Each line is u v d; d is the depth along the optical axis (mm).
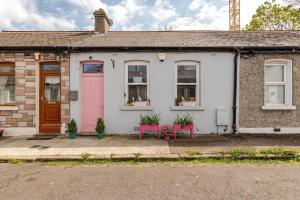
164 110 9719
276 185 4574
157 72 9742
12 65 9852
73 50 9555
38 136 9312
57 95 9969
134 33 11625
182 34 11414
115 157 6359
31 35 11094
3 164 6129
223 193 4234
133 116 9688
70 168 5781
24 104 9625
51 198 4090
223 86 9766
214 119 9734
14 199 4055
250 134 9469
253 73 9750
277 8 22484
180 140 8414
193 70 9977
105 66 9695
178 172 5402
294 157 6359
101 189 4457
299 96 9742
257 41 10180
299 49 9602
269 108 9625
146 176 5148
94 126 9836
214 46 9539
